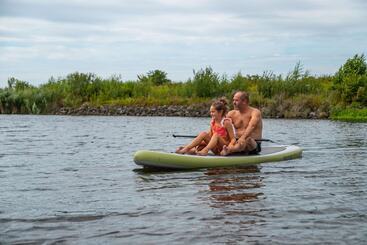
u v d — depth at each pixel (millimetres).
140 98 32281
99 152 10375
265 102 27047
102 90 33750
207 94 31312
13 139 13406
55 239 4125
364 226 4480
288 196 5695
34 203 5426
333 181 6703
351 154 9836
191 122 21562
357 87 26094
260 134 8922
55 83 35500
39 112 31516
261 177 7012
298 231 4320
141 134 15180
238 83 31047
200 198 5609
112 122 21625
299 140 12938
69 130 16844
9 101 32094
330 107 25312
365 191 6016
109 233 4285
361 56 27969
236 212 4949
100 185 6508
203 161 7934
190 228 4410
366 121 21844
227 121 8484
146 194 5879
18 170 7852
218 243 4004
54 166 8289
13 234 4262
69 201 5523
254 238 4129
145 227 4453
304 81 29281
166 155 7734
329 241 4059
